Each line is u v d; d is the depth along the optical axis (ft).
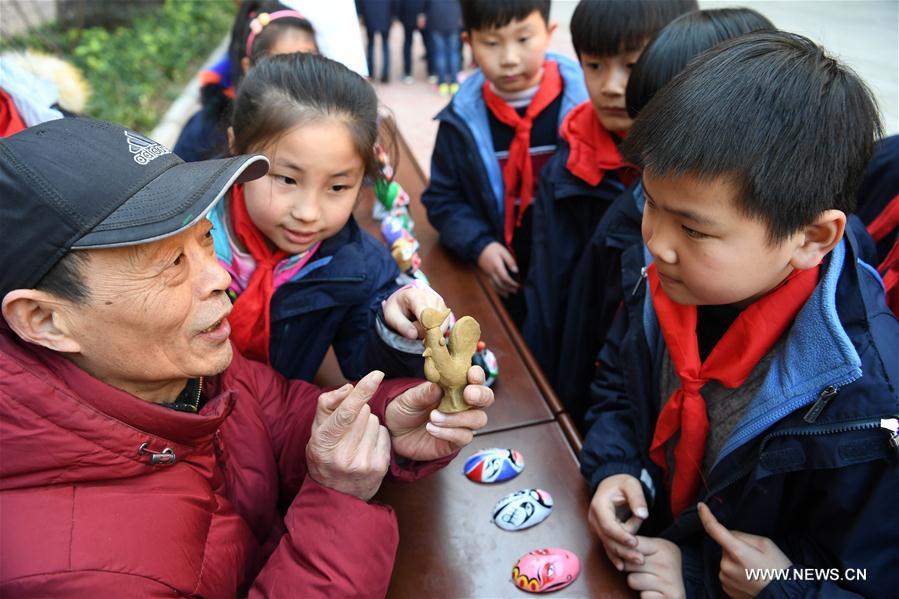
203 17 20.83
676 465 3.38
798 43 2.66
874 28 12.75
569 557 3.15
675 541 3.44
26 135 2.30
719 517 3.23
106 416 2.38
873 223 4.16
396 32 23.08
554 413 4.13
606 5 4.83
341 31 4.61
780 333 2.90
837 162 2.49
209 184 2.37
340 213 3.63
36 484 2.30
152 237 2.21
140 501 2.42
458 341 2.76
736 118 2.44
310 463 2.86
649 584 3.09
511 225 6.44
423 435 3.12
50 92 5.32
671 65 3.94
